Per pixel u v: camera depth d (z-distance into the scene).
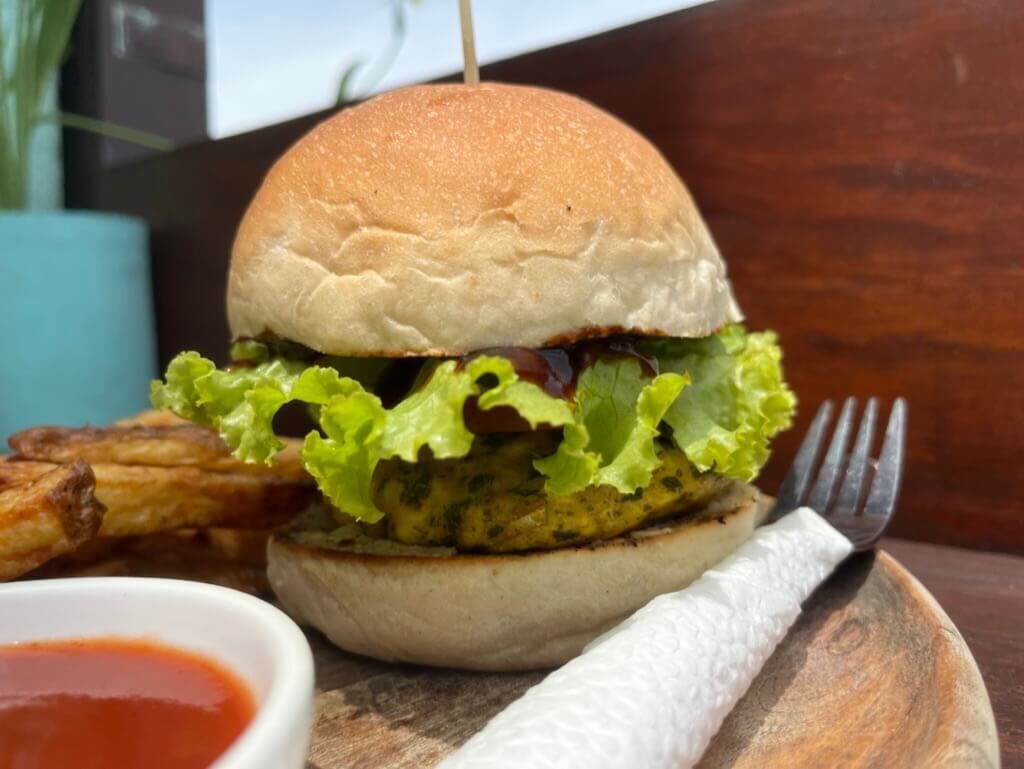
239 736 0.10
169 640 0.12
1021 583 0.20
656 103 0.29
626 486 0.14
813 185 0.27
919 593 0.17
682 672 0.11
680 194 0.16
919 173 0.25
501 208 0.14
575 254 0.14
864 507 0.20
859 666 0.15
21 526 0.14
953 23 0.24
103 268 0.39
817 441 0.22
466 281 0.14
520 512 0.14
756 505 0.17
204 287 0.43
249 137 0.40
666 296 0.15
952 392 0.25
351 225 0.14
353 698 0.15
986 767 0.11
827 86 0.26
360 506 0.14
